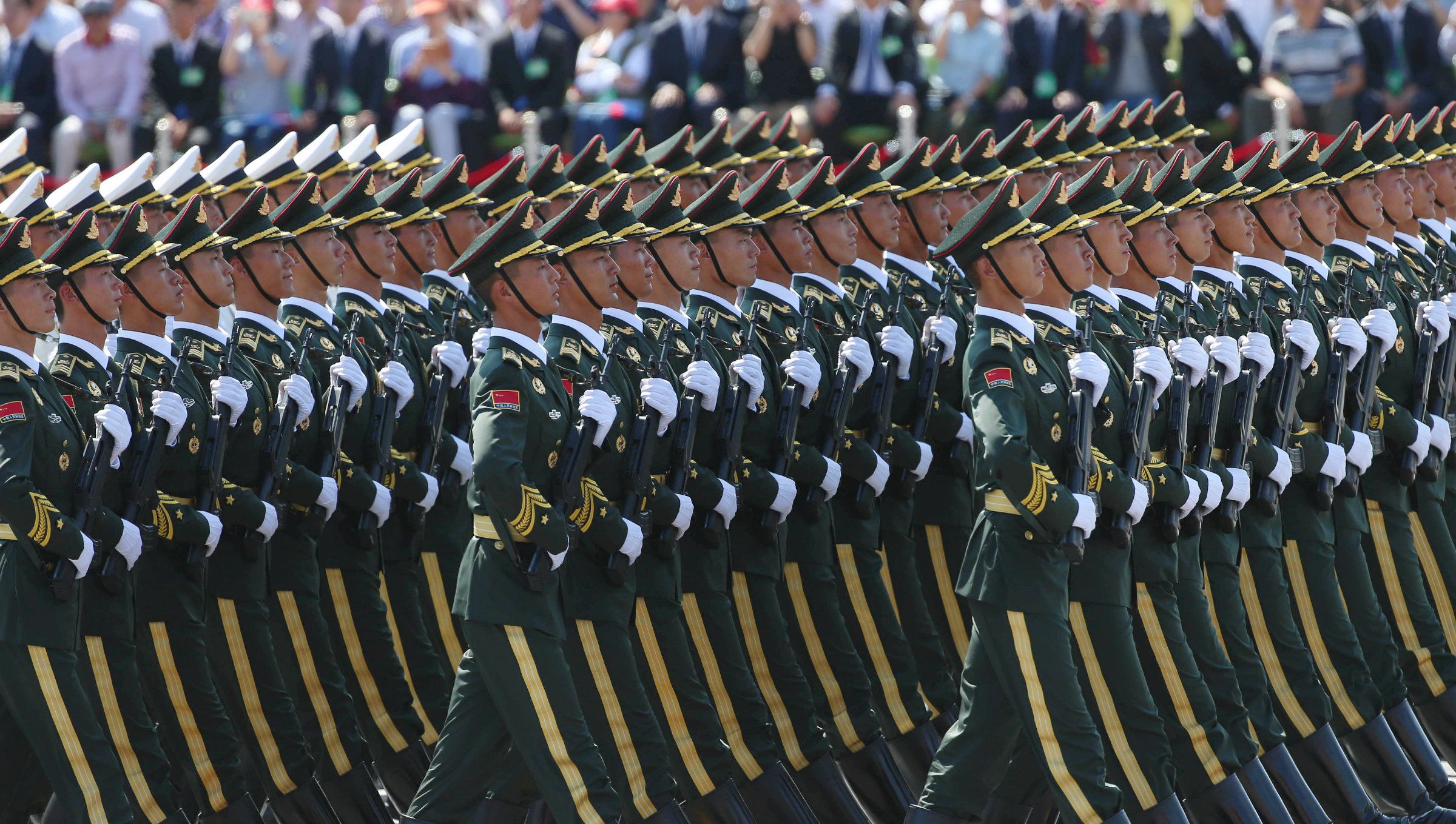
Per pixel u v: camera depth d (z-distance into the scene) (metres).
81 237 26.02
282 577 28.91
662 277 27.77
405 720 30.14
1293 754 28.44
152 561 26.73
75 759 24.47
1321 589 29.48
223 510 27.36
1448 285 34.69
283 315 30.17
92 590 25.45
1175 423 26.64
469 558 24.84
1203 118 56.69
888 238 31.69
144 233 27.00
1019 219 24.98
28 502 23.80
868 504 29.70
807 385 28.47
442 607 31.16
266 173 35.75
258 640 27.86
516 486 23.67
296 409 27.98
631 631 26.23
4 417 24.06
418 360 31.38
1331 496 29.48
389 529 30.86
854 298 31.30
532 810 28.64
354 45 58.16
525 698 24.33
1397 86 56.00
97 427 25.11
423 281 33.56
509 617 24.30
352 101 58.16
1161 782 25.17
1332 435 30.02
